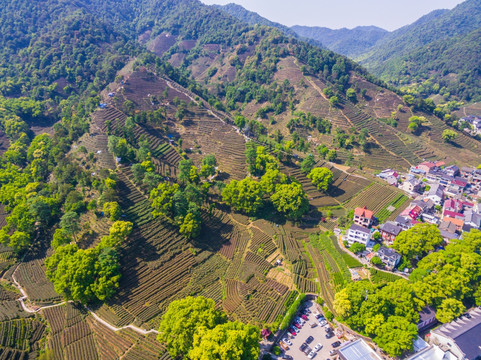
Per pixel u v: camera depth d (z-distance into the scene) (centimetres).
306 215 14475
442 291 9381
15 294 9981
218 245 12481
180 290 10369
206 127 19362
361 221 13325
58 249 10112
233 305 9931
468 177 18150
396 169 19062
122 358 8100
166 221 12488
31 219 11700
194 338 7425
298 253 12169
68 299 9619
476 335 8456
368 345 8438
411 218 13400
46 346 8438
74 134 16012
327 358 8544
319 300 10131
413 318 8888
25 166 17050
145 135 17012
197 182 14488
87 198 12625
